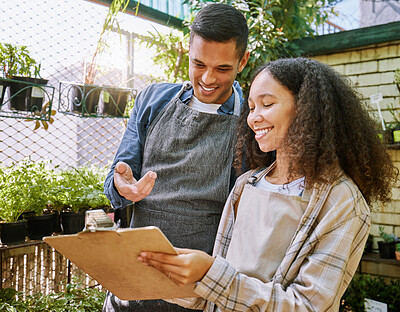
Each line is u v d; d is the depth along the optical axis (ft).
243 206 3.62
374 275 11.35
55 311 7.90
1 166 9.01
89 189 8.88
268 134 3.48
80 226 8.80
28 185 8.28
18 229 7.88
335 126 3.33
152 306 4.72
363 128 3.50
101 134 10.90
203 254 2.88
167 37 11.07
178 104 5.04
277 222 3.30
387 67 11.33
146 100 5.35
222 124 4.94
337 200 3.11
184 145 4.95
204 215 4.87
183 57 11.33
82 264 2.93
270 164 4.05
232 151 4.92
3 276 8.08
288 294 2.89
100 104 9.29
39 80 8.26
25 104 8.08
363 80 11.69
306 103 3.31
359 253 3.14
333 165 3.20
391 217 11.17
